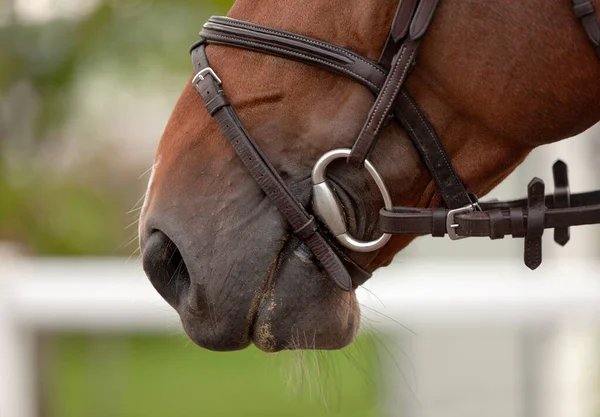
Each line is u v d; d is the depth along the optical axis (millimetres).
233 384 16672
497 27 3291
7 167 14633
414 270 8219
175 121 3648
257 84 3480
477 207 3506
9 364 7328
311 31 3453
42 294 7598
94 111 15336
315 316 3473
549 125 3404
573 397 8234
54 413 8219
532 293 7684
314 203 3434
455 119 3467
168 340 18938
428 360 8672
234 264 3424
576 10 3215
